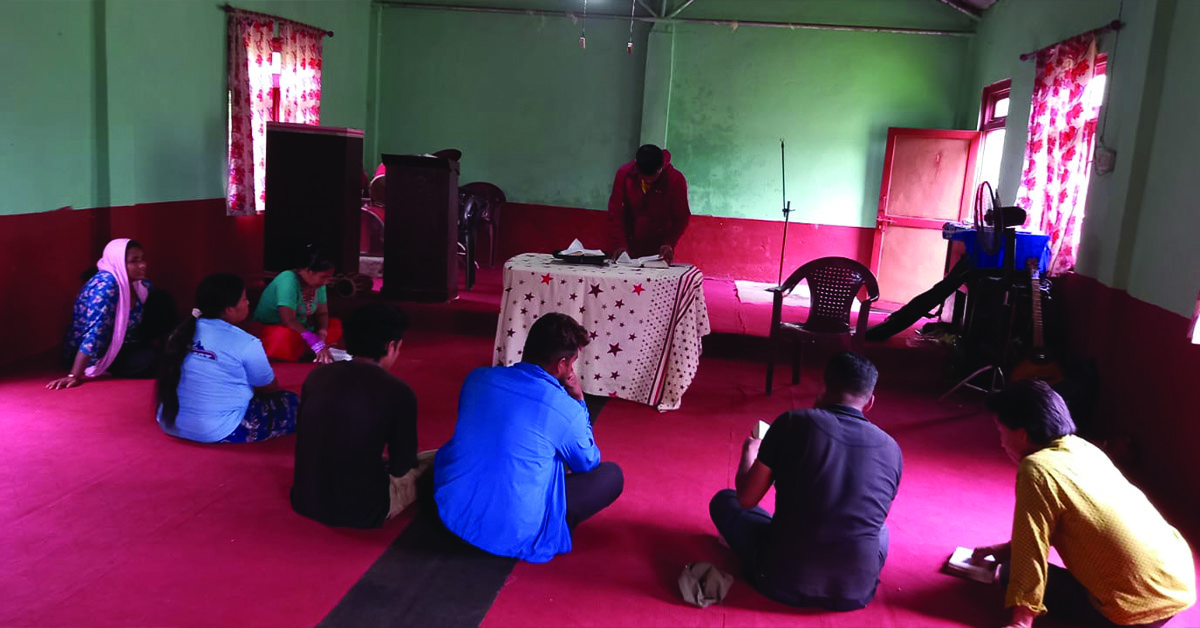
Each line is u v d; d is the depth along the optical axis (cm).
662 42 865
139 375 461
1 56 461
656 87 872
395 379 290
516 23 891
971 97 825
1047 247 544
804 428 250
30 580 252
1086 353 500
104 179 547
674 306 452
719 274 902
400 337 299
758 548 268
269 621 238
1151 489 387
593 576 275
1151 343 423
